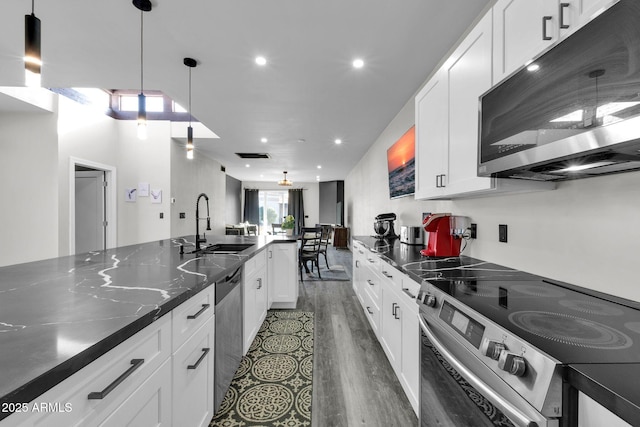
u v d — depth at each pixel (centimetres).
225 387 161
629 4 64
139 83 271
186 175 533
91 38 203
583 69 76
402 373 168
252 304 231
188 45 212
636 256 96
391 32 197
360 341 250
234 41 207
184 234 525
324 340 253
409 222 318
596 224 109
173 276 133
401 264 172
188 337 115
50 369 53
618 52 67
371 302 263
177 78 261
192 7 173
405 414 160
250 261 224
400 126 339
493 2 168
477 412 81
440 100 172
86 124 396
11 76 264
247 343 212
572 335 71
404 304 163
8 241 353
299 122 386
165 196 471
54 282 121
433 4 171
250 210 1094
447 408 100
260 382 190
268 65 239
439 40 205
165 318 97
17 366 54
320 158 632
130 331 76
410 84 272
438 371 108
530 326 77
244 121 382
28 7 172
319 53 222
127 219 469
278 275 334
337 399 173
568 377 57
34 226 350
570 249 120
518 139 100
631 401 46
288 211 1095
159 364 94
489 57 126
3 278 128
